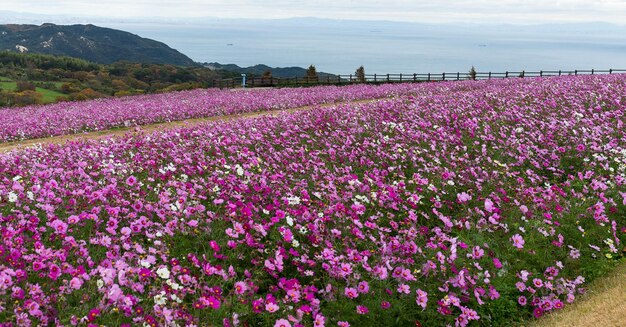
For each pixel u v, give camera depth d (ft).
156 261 21.88
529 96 66.08
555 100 60.85
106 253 20.94
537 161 38.60
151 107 94.68
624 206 30.01
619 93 64.44
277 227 25.53
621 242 27.27
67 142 50.01
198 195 28.63
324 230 24.50
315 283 22.75
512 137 42.29
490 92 75.41
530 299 22.77
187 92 153.38
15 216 24.13
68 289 18.08
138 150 43.27
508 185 33.14
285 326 17.70
